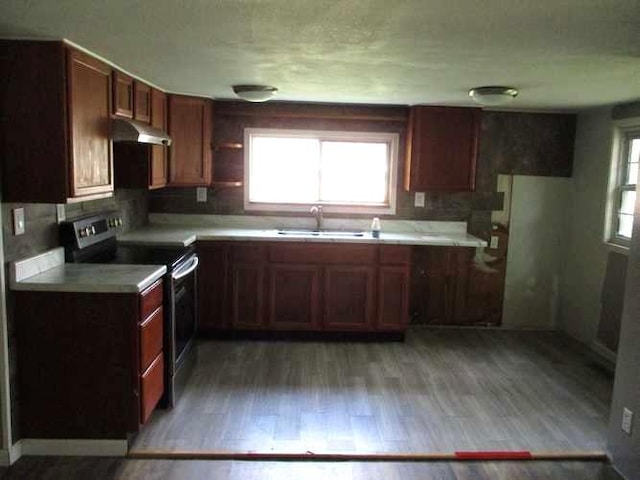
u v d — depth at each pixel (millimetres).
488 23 1952
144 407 2729
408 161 4641
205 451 2711
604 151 4371
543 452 2789
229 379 3660
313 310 4453
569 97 3828
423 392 3520
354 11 1836
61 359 2639
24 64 2400
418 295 5016
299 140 4824
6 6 1868
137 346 2643
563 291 5016
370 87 3619
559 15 1837
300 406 3262
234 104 4613
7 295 2535
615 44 2246
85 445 2695
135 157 3789
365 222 4934
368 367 3945
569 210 4938
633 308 2602
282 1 1739
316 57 2648
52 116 2436
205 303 4422
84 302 2602
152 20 2018
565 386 3684
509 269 5016
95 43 2432
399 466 2641
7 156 2463
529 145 4867
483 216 4941
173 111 4203
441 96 3957
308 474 2553
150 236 4086
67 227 3088
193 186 4602
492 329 5031
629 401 2598
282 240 4332
